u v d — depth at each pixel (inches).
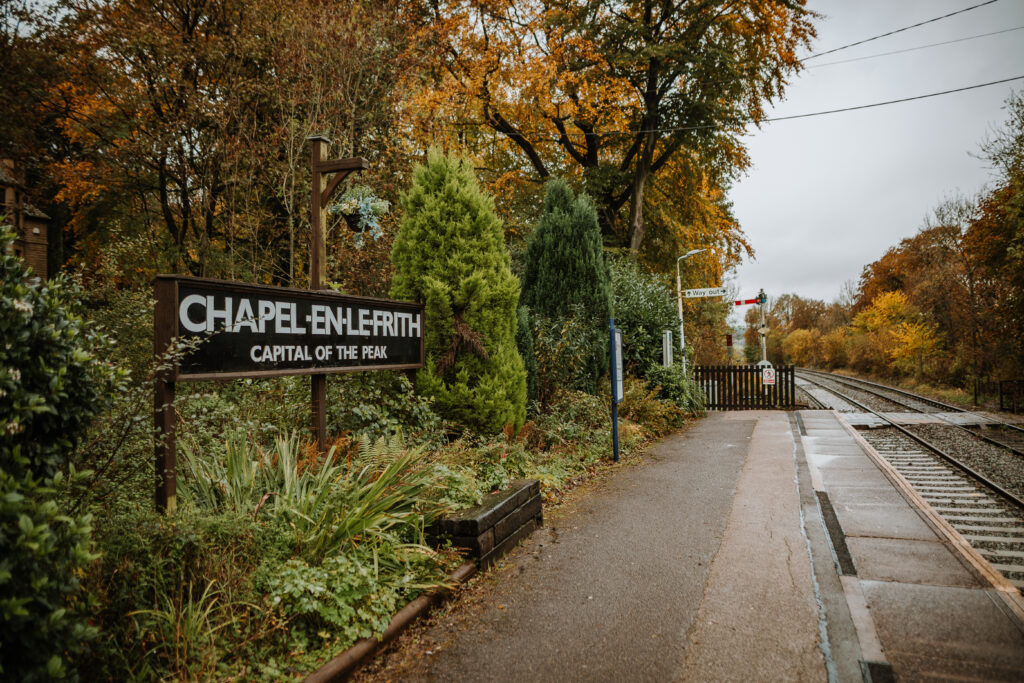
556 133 918.4
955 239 1011.3
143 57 482.0
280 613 128.3
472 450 241.9
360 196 315.3
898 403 855.1
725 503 258.1
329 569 140.8
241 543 136.3
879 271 1828.2
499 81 735.7
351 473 177.6
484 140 860.6
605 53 775.7
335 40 431.8
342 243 424.2
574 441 366.9
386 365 240.5
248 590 126.5
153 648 111.4
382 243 421.4
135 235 471.5
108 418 146.3
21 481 90.4
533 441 343.9
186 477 170.9
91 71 523.2
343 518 158.4
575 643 138.6
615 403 357.4
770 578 173.9
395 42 489.1
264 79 481.1
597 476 315.9
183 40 477.1
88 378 110.6
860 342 1705.2
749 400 759.7
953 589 166.2
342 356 215.6
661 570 181.3
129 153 509.7
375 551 151.4
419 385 273.1
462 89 669.9
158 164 517.7
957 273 1030.4
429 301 274.5
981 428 588.4
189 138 485.7
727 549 198.8
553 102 789.2
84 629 89.9
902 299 1508.4
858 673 124.3
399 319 252.2
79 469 136.2
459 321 279.0
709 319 1353.3
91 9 497.7
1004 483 345.4
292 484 168.1
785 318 3174.2
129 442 151.6
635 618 150.3
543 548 202.1
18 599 77.7
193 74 482.3
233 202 464.4
